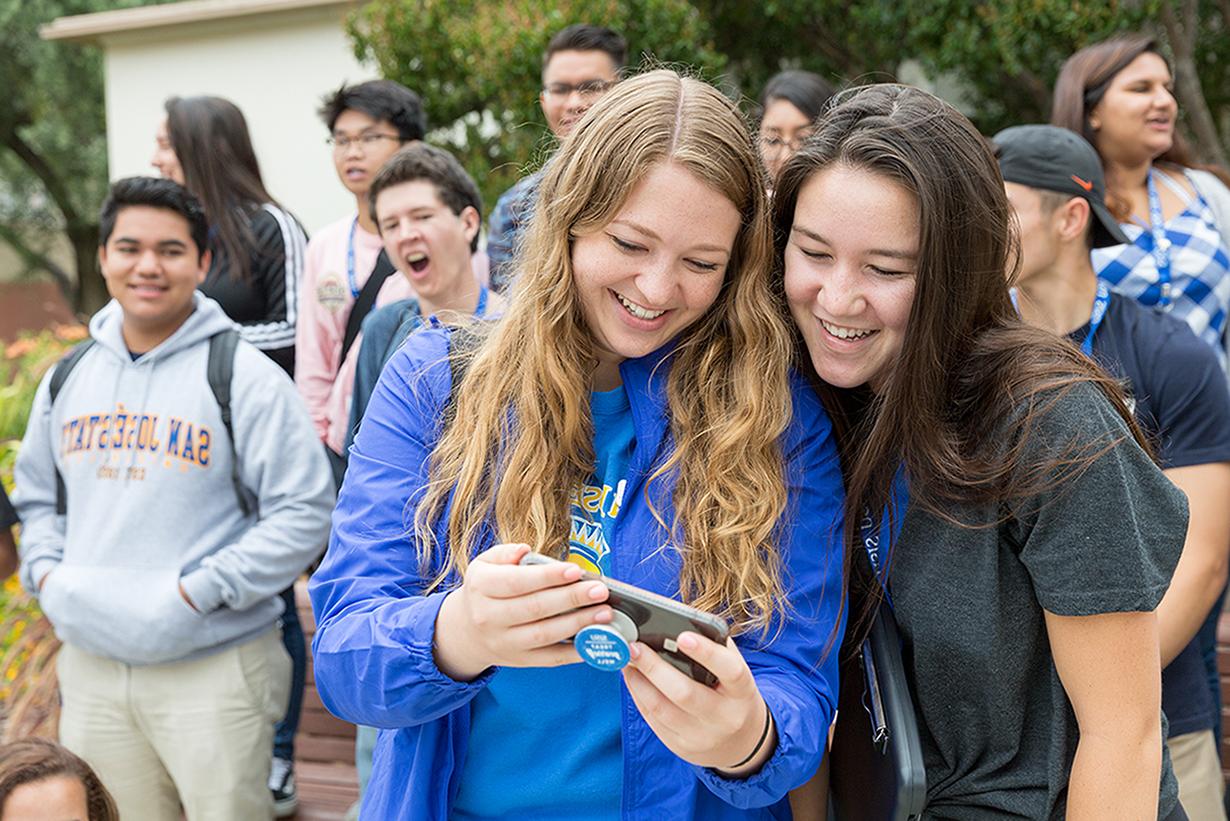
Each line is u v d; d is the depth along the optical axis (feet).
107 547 9.70
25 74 47.19
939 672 5.25
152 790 10.18
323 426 12.84
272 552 9.64
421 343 5.52
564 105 12.94
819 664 5.07
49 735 11.98
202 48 30.25
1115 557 4.78
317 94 29.01
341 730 13.05
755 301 5.19
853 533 5.39
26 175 51.90
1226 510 7.63
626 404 5.31
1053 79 23.11
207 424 9.73
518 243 5.84
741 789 4.61
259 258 13.07
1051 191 7.86
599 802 5.11
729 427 5.08
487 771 5.21
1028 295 8.09
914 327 4.99
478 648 4.35
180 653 9.62
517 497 5.01
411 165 10.52
